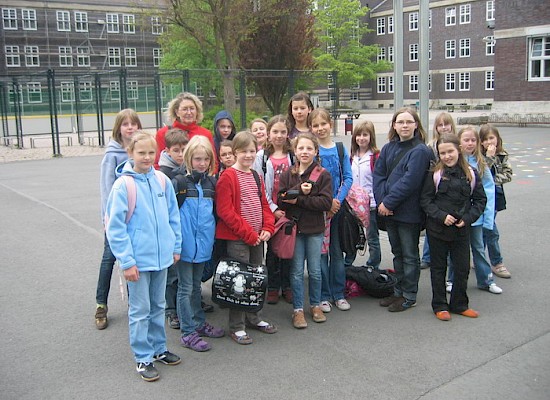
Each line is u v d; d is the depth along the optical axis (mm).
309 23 30031
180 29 30859
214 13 27219
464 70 59969
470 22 58906
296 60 28969
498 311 5125
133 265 3889
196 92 31516
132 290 4023
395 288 5320
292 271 4902
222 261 4527
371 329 4793
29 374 4062
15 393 3787
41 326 4949
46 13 56594
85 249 7480
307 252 4973
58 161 19266
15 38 55094
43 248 7547
